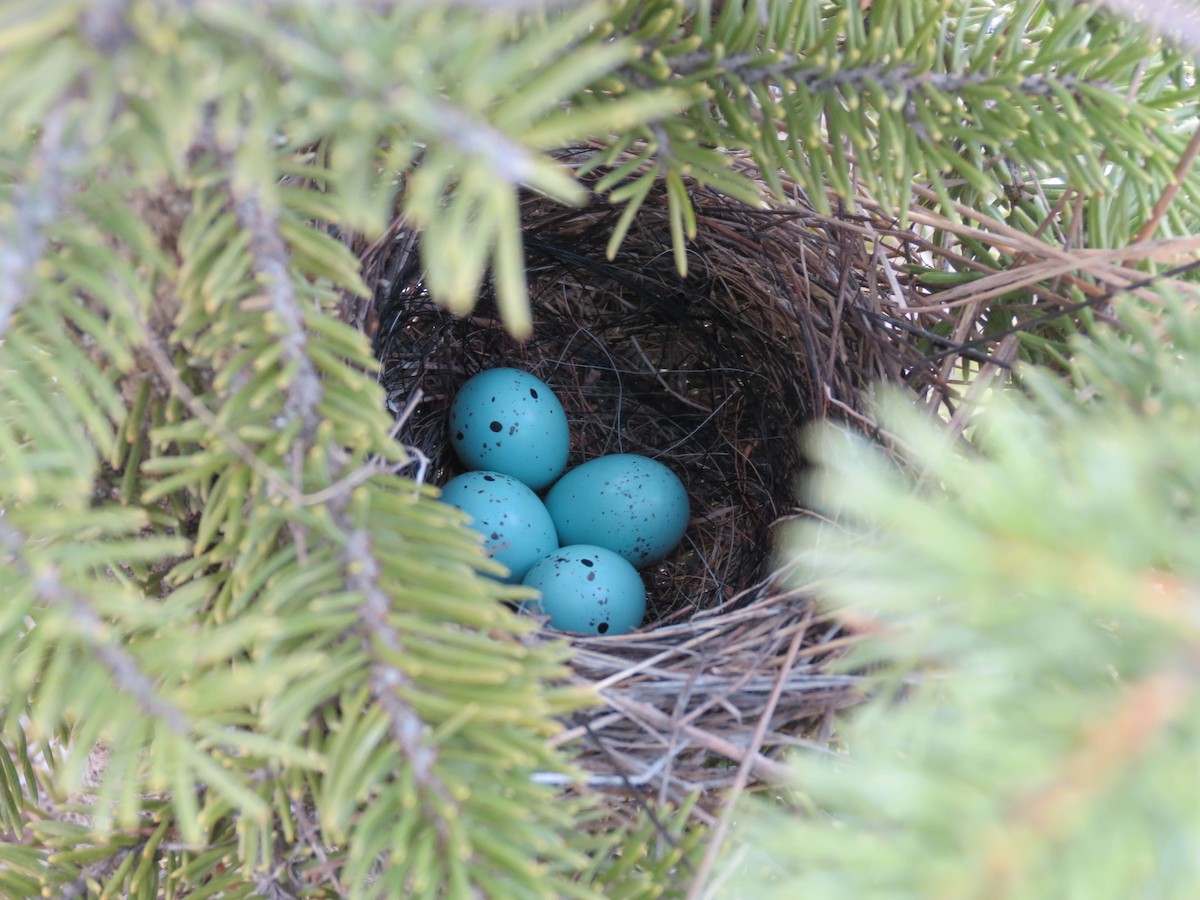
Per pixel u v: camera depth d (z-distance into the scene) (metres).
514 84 0.07
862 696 0.10
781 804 0.10
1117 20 0.08
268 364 0.07
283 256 0.07
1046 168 0.09
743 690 0.10
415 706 0.06
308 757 0.06
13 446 0.05
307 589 0.07
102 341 0.06
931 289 0.13
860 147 0.08
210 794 0.07
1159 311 0.10
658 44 0.07
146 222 0.07
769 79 0.08
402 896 0.06
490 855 0.06
